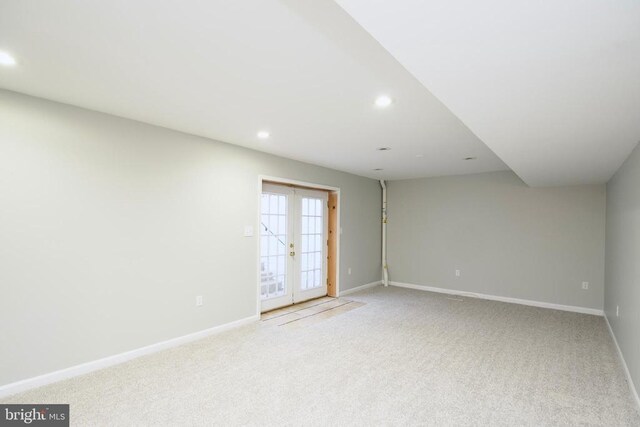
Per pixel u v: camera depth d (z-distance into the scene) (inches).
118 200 117.3
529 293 208.8
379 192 267.9
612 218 158.6
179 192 135.5
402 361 121.0
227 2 54.4
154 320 127.8
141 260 123.8
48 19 59.7
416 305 203.2
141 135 123.3
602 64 54.4
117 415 86.4
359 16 42.6
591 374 111.9
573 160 128.4
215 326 149.5
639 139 98.0
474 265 229.0
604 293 183.2
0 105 93.4
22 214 97.2
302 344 137.0
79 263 108.4
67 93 95.9
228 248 154.8
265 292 187.0
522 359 123.6
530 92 66.4
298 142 148.6
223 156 152.1
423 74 59.2
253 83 87.5
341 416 86.8
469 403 93.6
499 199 220.5
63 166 104.8
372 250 259.6
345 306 200.1
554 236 202.1
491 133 94.7
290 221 201.0
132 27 62.3
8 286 95.0
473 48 50.2
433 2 39.1
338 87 89.2
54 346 103.3
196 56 73.5
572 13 40.9
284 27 61.9
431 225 248.2
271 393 97.8
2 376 94.2
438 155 171.0
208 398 94.8
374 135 134.6
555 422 85.4
